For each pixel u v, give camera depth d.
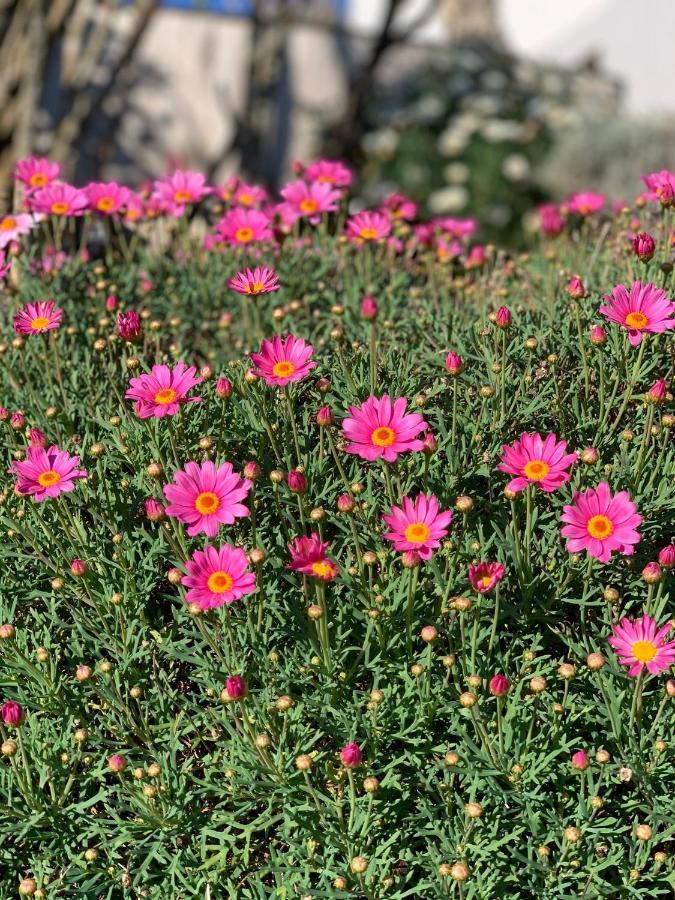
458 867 0.33
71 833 0.38
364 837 0.36
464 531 0.41
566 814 0.38
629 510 0.37
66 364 0.56
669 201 0.52
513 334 0.51
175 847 0.38
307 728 0.39
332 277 0.68
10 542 0.45
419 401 0.45
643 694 0.39
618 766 0.37
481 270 0.72
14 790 0.39
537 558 0.42
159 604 0.45
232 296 0.66
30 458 0.40
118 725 0.40
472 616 0.40
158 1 1.48
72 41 1.56
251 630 0.40
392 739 0.39
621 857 0.36
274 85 2.02
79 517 0.45
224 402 0.44
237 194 0.69
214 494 0.38
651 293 0.42
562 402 0.47
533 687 0.36
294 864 0.38
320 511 0.40
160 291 0.67
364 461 0.46
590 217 0.72
